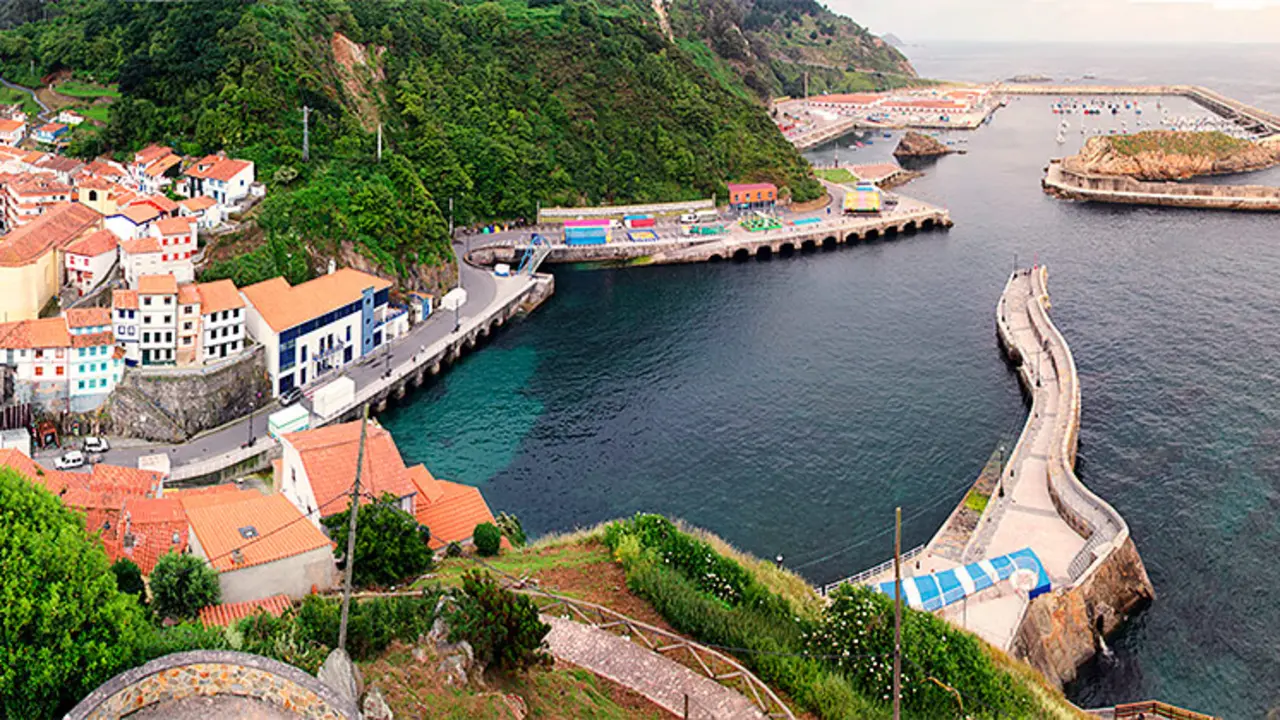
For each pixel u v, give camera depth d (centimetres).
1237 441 13325
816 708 5597
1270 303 18862
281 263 15550
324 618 5169
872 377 15762
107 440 12606
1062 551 10350
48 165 17525
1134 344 16925
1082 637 9356
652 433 13862
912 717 5906
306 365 14638
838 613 6481
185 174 16575
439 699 4603
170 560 6888
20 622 4438
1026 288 19825
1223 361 16088
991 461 12781
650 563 7019
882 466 12812
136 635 4856
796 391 15238
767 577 7888
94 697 3762
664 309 19312
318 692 3884
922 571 10031
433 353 15925
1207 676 9094
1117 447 13238
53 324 12481
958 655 6538
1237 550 10888
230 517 7962
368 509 7819
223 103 17888
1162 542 11050
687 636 6153
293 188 16938
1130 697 8862
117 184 16650
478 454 13238
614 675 5594
